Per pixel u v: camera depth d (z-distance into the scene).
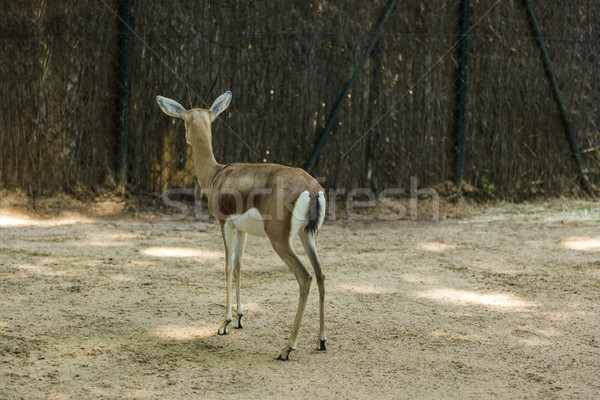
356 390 4.12
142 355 4.64
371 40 10.28
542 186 11.51
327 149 10.38
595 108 11.63
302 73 10.15
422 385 4.21
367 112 10.46
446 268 7.21
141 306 5.71
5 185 9.55
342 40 10.20
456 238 8.77
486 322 5.46
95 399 3.92
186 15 9.77
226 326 5.11
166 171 10.09
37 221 8.92
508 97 11.05
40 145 9.55
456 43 10.70
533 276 6.91
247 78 9.99
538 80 11.17
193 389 4.09
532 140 11.34
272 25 10.00
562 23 11.27
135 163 10.04
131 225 9.02
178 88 9.85
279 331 5.21
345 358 4.66
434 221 9.88
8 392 3.96
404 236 8.88
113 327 5.18
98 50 9.66
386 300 6.04
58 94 9.56
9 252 7.36
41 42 9.42
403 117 10.60
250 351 4.79
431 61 10.59
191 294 6.11
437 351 4.80
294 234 4.66
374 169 10.61
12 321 5.21
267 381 4.25
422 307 5.84
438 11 10.57
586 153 11.68
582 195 11.64
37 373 4.26
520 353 4.77
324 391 4.10
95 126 9.79
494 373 4.41
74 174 9.76
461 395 4.06
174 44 9.77
